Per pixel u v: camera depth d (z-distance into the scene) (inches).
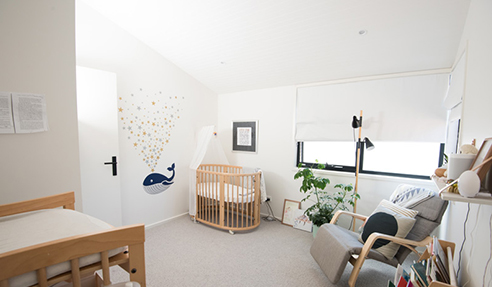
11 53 53.1
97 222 42.5
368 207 110.2
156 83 123.1
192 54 119.3
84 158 90.7
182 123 138.3
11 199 54.3
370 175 109.0
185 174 141.2
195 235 114.3
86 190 91.7
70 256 32.7
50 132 59.6
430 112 94.1
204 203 135.1
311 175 111.2
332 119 117.6
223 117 161.9
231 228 115.4
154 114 122.9
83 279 53.8
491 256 37.5
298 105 128.6
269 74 123.6
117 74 107.0
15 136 54.5
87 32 96.8
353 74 108.3
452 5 64.7
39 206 52.3
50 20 58.7
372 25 77.3
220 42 104.5
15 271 28.7
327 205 113.5
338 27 81.4
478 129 49.4
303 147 135.1
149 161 121.6
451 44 78.1
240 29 93.1
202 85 150.9
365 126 108.7
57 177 61.2
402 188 90.0
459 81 69.5
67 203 57.7
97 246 34.9
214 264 88.5
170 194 133.0
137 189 117.1
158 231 118.6
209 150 155.6
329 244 77.8
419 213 76.7
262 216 142.8
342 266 68.6
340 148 123.8
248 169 136.0
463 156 40.1
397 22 74.0
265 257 94.1
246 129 150.4
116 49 106.2
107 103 96.1
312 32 86.6
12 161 54.3
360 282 79.7
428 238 72.9
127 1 90.2
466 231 52.1
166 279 79.1
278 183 138.2
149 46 118.9
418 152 104.2
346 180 115.5
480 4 53.6
